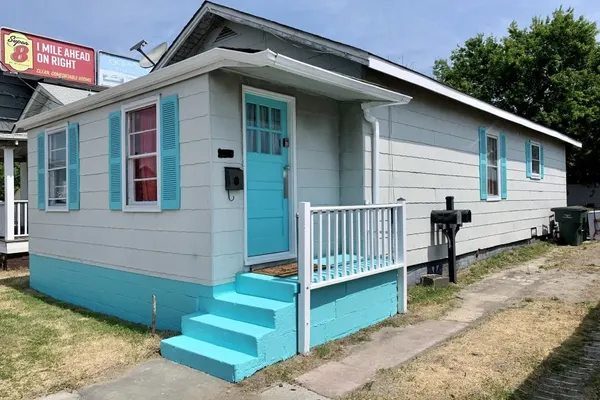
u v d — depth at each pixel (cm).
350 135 616
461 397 328
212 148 460
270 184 533
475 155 903
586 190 2000
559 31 1895
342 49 581
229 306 444
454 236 754
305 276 430
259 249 518
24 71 1327
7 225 988
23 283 861
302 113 570
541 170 1248
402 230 575
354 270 506
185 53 823
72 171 678
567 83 1853
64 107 664
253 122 513
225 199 472
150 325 540
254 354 390
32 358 436
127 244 574
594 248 1110
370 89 537
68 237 695
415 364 394
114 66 1534
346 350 443
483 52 2133
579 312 545
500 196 1005
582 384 345
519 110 2003
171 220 509
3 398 351
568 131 1842
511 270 860
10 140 971
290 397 339
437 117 784
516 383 349
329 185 608
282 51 693
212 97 462
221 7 701
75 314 614
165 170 512
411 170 711
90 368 408
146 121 555
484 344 440
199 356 396
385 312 554
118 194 584
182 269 495
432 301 629
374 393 340
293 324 427
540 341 445
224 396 345
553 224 1291
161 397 346
